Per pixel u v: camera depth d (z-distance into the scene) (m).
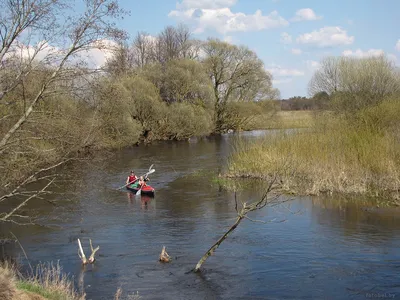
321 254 11.61
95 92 10.57
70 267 10.97
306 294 9.18
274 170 22.11
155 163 31.50
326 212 16.14
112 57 10.74
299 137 24.80
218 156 34.69
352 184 19.52
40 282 8.88
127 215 16.53
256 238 13.20
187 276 10.28
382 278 9.91
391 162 19.81
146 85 44.69
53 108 10.64
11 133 9.87
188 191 21.16
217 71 55.47
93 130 10.93
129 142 38.81
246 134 52.97
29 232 14.22
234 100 56.25
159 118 45.28
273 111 57.81
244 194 19.78
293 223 14.82
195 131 47.56
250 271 10.52
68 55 10.09
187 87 48.59
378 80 32.06
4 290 5.64
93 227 14.80
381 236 13.06
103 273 10.52
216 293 9.30
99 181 24.30
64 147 10.72
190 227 14.65
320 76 39.09
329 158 21.81
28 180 10.34
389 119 24.14
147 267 10.89
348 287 9.48
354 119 27.39
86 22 9.99
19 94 10.24
